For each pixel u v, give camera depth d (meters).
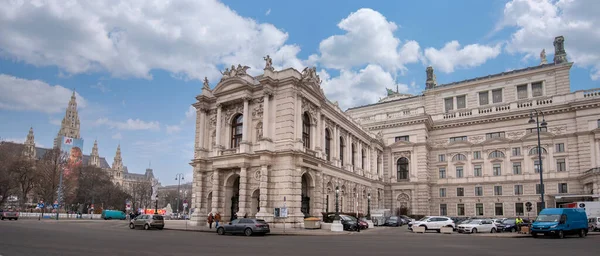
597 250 23.34
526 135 73.31
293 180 46.94
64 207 128.50
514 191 73.31
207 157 55.09
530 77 78.69
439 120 83.75
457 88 86.31
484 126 78.69
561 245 27.11
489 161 76.44
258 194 49.00
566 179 68.75
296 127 48.88
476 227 45.00
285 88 49.25
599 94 69.06
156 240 28.12
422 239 32.78
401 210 79.00
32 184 110.81
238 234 37.69
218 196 50.16
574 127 70.12
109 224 57.84
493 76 83.06
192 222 51.84
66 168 122.81
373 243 27.80
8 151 111.81
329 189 57.09
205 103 56.91
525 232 41.25
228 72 53.62
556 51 78.06
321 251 21.72
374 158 78.19
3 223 49.25
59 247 21.77
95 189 134.00
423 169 78.62
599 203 49.81
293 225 45.53
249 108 51.38
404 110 84.56
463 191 78.31
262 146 47.88
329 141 60.59
